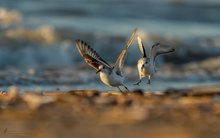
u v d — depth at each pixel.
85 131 8.55
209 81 19.19
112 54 28.09
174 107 10.61
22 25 30.78
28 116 9.80
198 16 41.41
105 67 11.65
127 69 21.88
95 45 28.53
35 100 11.16
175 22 38.50
